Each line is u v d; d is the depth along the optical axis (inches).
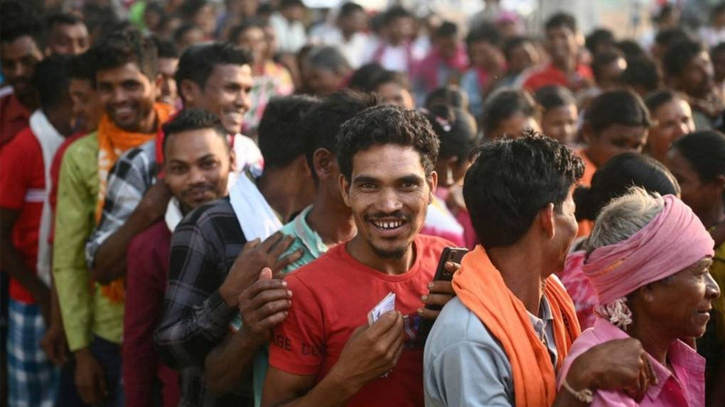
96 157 165.0
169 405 138.0
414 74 430.9
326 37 475.8
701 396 94.0
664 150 202.4
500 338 86.3
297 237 109.4
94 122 173.8
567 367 88.1
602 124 182.4
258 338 98.0
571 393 84.6
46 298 185.2
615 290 89.0
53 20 254.1
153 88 168.4
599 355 84.4
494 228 90.4
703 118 245.9
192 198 136.6
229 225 118.0
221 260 116.6
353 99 110.9
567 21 350.9
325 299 96.3
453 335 87.1
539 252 90.7
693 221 88.1
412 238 95.2
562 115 224.4
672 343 94.7
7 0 219.5
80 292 163.3
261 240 116.0
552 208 89.4
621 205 89.9
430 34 475.5
